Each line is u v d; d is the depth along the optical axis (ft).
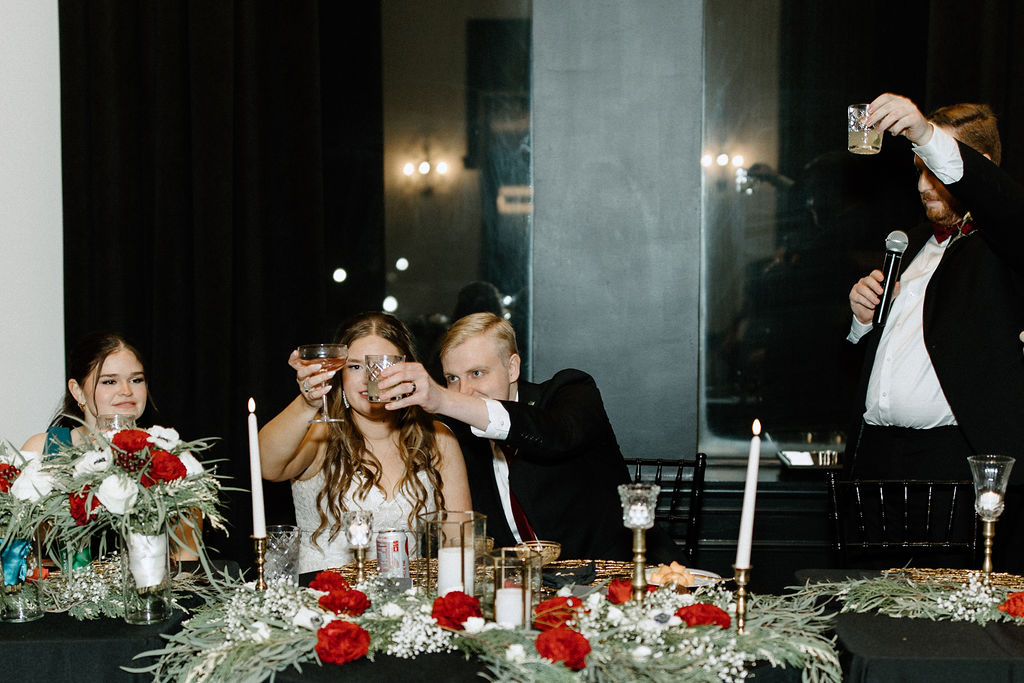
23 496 5.78
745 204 12.70
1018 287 8.76
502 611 5.32
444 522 5.78
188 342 11.71
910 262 9.64
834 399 12.74
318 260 11.85
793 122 12.59
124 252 11.68
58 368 12.00
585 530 8.21
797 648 5.16
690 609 5.32
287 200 11.85
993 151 9.17
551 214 12.34
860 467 9.81
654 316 12.30
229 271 11.57
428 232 12.82
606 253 12.32
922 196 9.23
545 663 4.83
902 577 6.59
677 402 12.33
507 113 12.71
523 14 12.61
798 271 12.69
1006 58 11.16
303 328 11.89
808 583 6.61
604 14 12.24
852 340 10.25
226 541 11.63
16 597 5.70
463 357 8.07
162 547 5.76
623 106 12.25
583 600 5.73
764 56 12.57
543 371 12.38
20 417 11.91
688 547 9.49
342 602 5.42
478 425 7.02
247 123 11.57
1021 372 8.60
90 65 11.64
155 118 11.58
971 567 8.31
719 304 12.79
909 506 9.20
